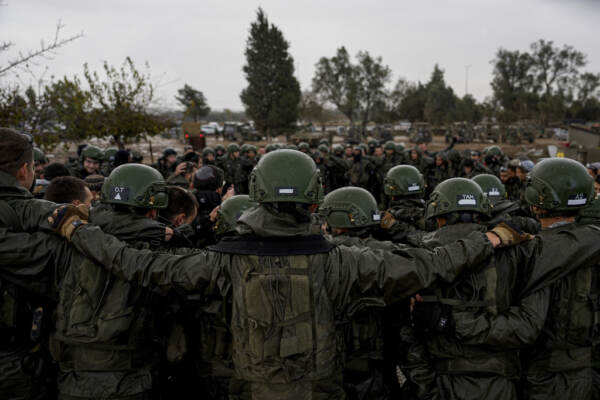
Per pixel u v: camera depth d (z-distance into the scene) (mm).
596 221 2408
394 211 4473
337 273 2061
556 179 2389
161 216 3320
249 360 2014
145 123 14477
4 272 2213
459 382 2340
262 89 41531
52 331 2359
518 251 2299
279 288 1979
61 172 5266
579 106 68875
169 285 2156
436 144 38781
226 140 42719
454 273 2105
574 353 2309
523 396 2465
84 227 2256
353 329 2695
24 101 7266
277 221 2059
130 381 2336
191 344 2787
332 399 2121
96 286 2244
